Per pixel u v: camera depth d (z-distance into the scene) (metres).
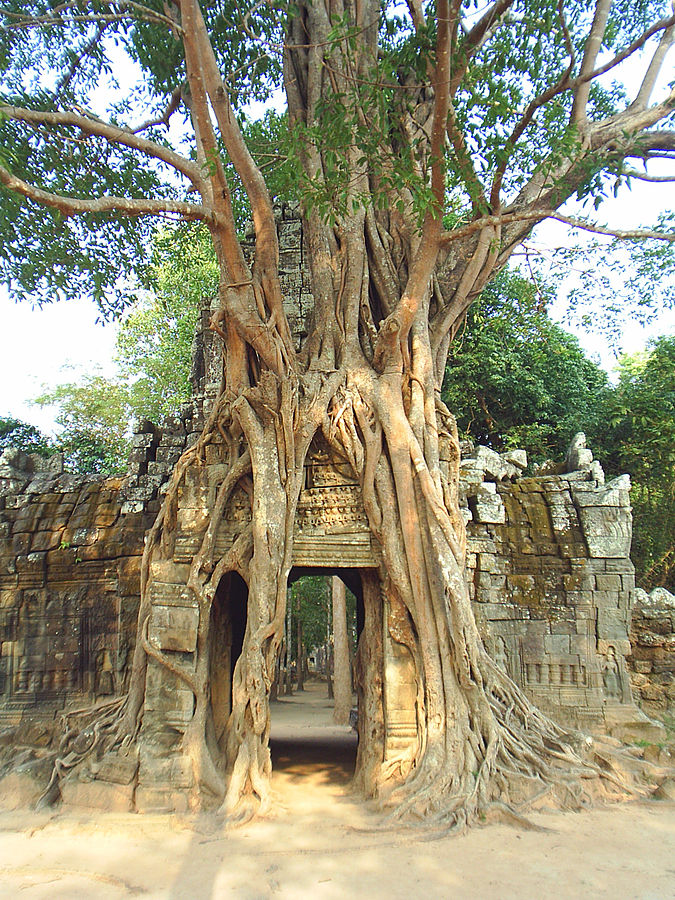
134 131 11.17
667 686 11.48
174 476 9.91
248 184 9.28
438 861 6.39
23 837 7.34
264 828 7.47
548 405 19.17
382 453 9.61
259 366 9.89
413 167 8.60
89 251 11.72
